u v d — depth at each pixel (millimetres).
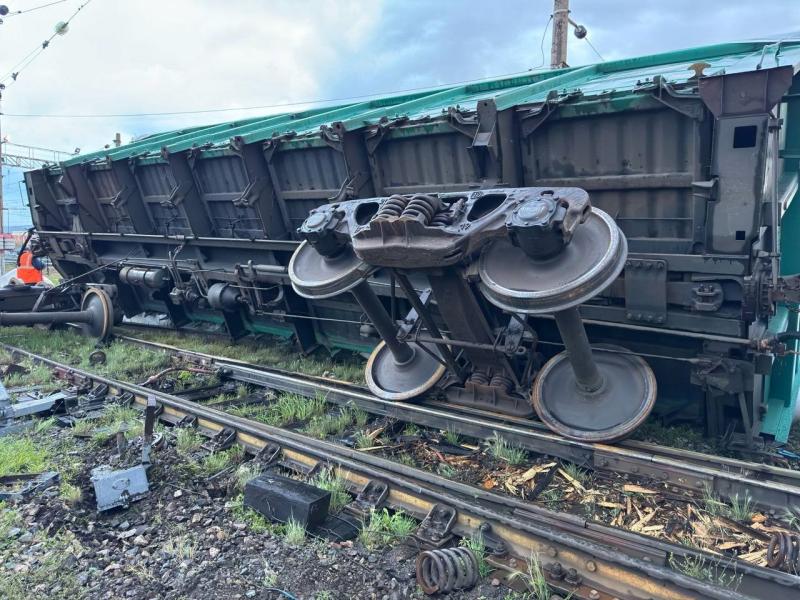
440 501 4207
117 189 11023
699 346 5398
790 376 6066
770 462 5141
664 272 5062
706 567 3398
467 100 7840
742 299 4754
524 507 4055
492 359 5852
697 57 7133
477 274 4781
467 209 4656
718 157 4668
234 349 9664
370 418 6453
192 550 4090
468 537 3984
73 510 4707
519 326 5668
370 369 6898
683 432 5648
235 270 8977
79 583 3801
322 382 7441
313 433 6086
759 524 3998
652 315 5254
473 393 6168
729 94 4492
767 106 4379
